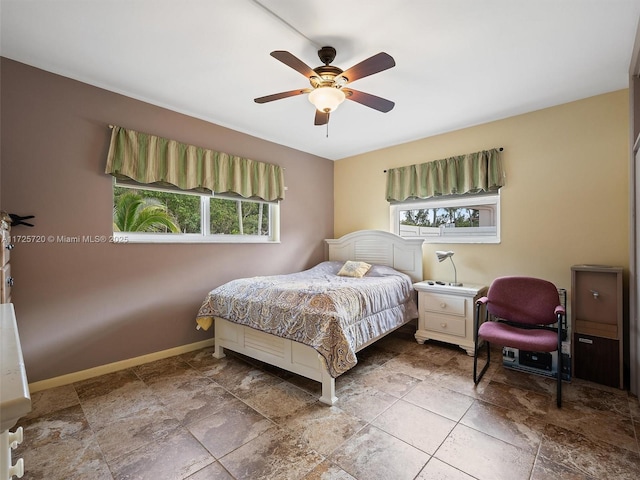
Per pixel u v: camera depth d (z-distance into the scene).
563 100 2.81
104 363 2.56
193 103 2.86
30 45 2.03
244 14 1.75
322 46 2.03
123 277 2.67
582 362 2.42
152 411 2.00
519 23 1.82
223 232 3.48
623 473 1.45
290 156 4.10
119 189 2.79
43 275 2.29
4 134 2.15
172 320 2.96
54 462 1.54
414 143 3.87
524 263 3.08
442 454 1.59
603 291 2.36
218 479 1.44
